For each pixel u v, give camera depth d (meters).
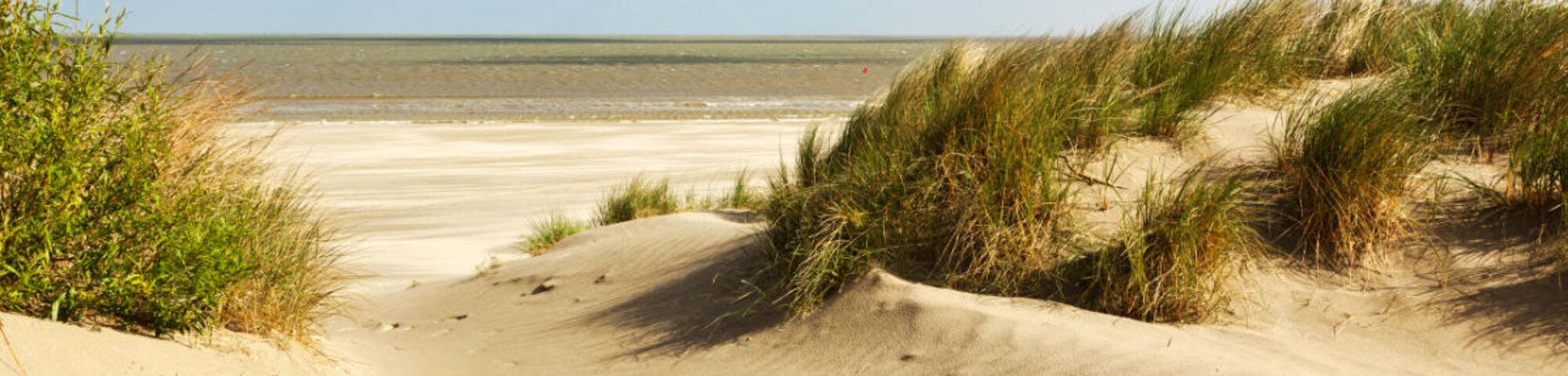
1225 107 6.97
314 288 5.54
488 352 5.93
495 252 10.10
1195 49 7.31
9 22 3.74
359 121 26.09
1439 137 6.00
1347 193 5.21
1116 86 6.57
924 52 7.76
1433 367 4.35
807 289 5.37
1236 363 4.14
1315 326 4.73
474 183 15.36
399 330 6.83
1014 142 5.59
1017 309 4.94
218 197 4.62
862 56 100.69
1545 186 5.12
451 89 42.09
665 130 23.23
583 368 5.36
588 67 66.31
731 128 23.89
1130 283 4.92
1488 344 4.47
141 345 3.91
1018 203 5.42
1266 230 5.39
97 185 3.94
